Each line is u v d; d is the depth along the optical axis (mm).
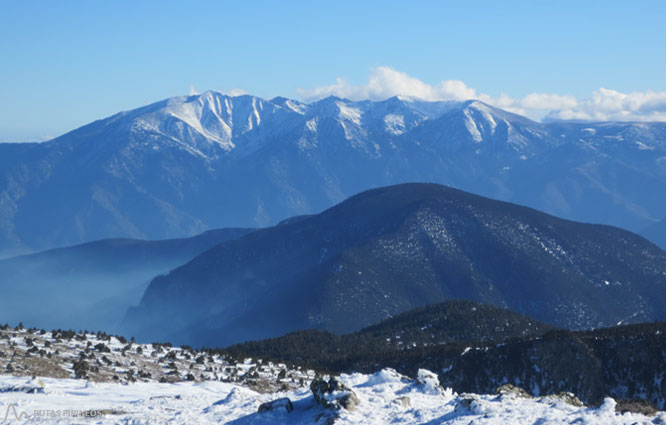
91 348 74250
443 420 38438
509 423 35938
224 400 48875
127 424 41906
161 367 71750
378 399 44375
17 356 63062
